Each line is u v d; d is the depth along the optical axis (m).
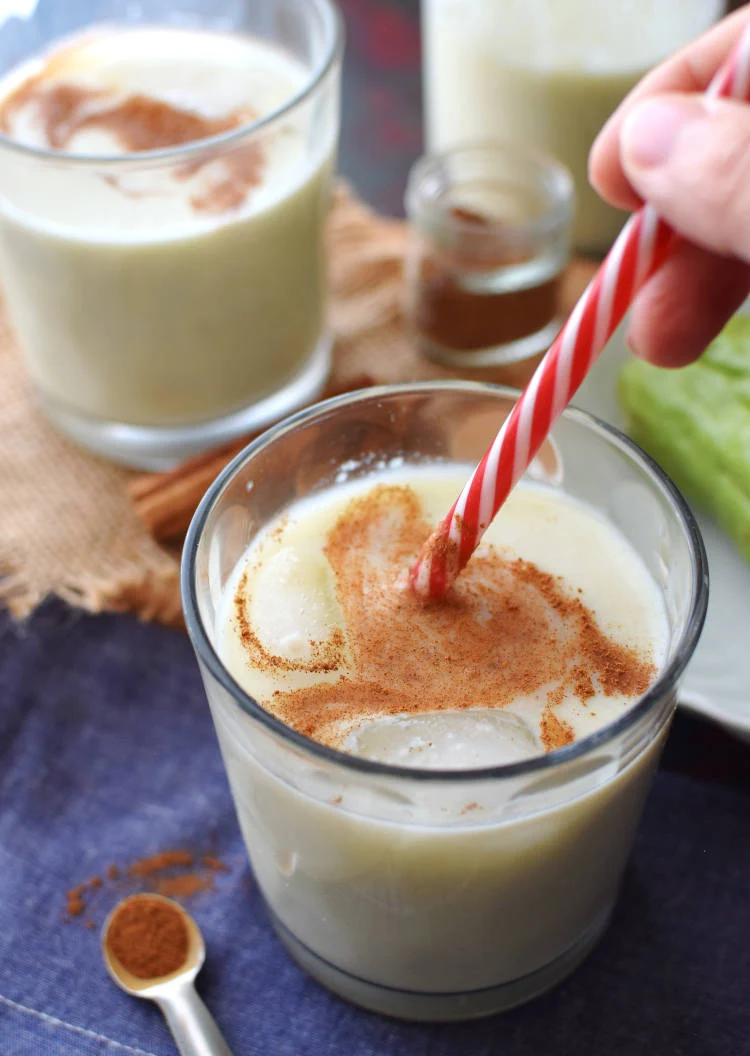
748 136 0.36
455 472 0.41
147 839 0.42
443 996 0.38
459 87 0.58
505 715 0.36
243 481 0.37
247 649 0.37
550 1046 0.38
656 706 0.34
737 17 0.41
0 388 0.54
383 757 0.35
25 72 0.51
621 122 0.42
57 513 0.49
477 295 0.52
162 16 0.53
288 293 0.49
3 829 0.42
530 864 0.35
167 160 0.46
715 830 0.42
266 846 0.37
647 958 0.40
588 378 0.50
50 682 0.45
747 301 0.49
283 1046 0.39
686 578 0.36
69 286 0.47
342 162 0.61
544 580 0.38
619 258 0.36
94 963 0.40
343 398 0.38
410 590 0.38
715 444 0.46
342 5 0.67
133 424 0.50
